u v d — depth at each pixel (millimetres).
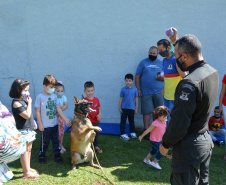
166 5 5383
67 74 5949
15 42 6016
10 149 2297
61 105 4211
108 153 4324
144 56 5613
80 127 3609
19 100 3154
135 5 5469
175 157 2119
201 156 2031
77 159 3625
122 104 5199
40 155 3852
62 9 5723
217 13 5289
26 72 6098
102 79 5848
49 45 5906
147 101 5312
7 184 3117
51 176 3389
